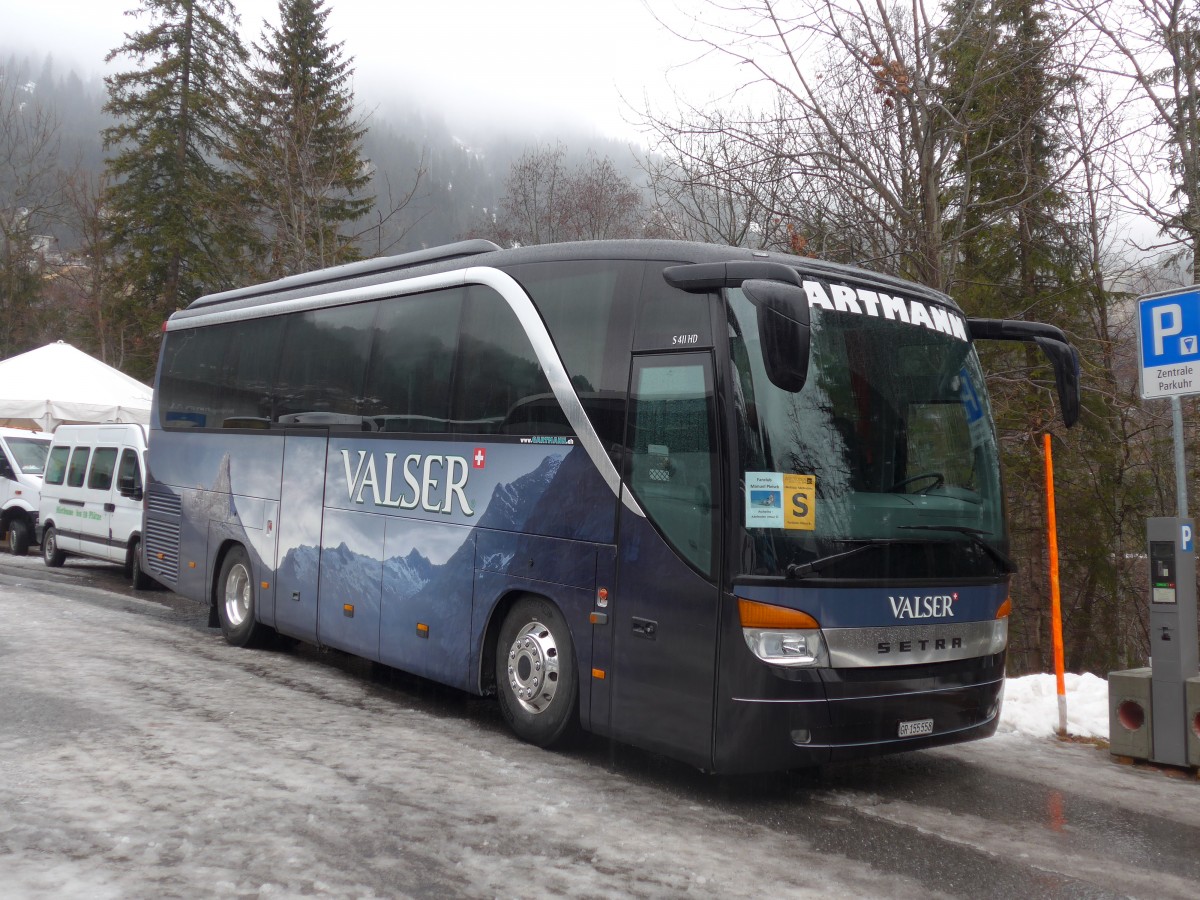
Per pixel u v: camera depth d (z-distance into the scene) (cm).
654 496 630
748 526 577
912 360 666
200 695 836
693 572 599
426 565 816
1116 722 745
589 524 671
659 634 616
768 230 1386
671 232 1599
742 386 593
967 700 636
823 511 594
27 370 2198
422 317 857
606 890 457
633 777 654
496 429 759
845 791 645
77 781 583
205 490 1165
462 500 783
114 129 3750
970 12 1295
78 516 1736
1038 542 1792
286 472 1020
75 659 962
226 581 1120
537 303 739
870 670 595
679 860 503
